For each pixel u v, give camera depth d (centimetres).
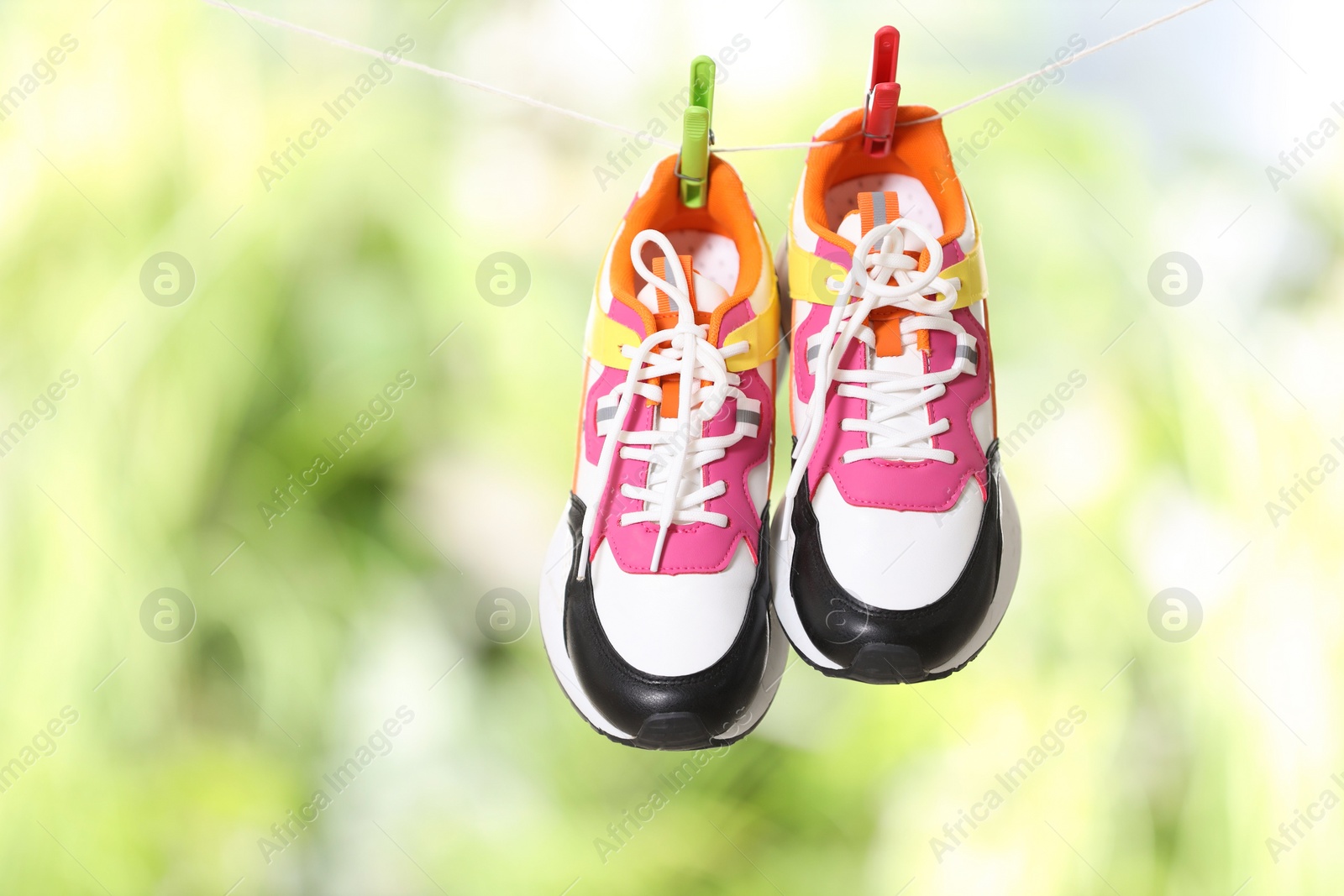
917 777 163
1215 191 162
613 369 83
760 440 84
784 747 170
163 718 151
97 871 143
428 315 169
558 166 175
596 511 82
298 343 163
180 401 151
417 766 165
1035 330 159
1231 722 146
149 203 151
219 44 152
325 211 163
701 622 78
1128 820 148
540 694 172
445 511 172
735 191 83
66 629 144
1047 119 166
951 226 84
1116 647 154
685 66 171
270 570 160
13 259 145
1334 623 141
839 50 168
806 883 162
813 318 84
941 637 77
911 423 82
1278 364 152
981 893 152
